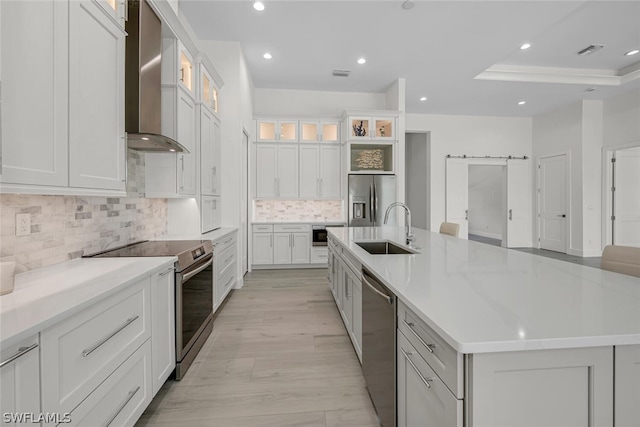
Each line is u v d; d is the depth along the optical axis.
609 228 6.01
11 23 1.11
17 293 1.19
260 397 1.83
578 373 0.82
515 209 7.15
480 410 0.79
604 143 6.00
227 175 4.11
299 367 2.17
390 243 2.72
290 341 2.58
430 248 2.21
